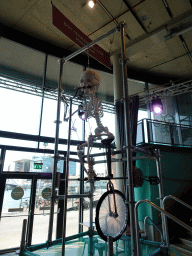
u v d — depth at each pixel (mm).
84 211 6406
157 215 5684
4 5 5129
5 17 5527
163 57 7539
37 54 6492
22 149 5699
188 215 5746
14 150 5586
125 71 2260
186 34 6320
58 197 2686
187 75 8992
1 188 5148
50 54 6551
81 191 6355
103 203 2420
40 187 5730
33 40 6246
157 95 7426
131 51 6922
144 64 8023
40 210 5555
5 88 5785
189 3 5254
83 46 2525
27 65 6480
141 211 6039
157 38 6254
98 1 5043
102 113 2742
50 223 2611
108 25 5926
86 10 5375
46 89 6133
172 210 5918
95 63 7449
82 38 2541
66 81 7098
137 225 1978
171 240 5219
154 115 8781
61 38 6375
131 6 5297
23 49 6207
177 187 6508
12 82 5699
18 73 6336
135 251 1767
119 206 2518
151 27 6035
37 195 5625
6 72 6152
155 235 5426
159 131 7062
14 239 4996
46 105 6461
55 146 2789
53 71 6895
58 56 6723
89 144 2543
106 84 8133
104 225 2324
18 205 5289
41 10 5289
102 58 2805
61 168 6188
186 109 9188
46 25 5793
